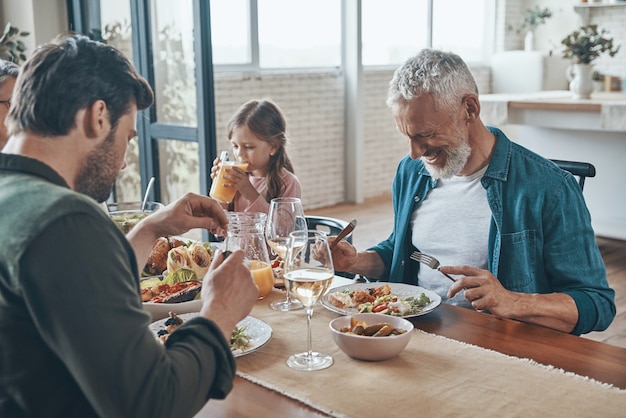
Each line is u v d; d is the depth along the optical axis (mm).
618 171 5129
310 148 6562
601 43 5027
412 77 1772
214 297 1068
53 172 947
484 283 1566
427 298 1625
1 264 845
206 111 3744
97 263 852
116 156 1042
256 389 1225
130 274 911
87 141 996
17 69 1865
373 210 6598
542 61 7812
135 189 4449
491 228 1895
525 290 1843
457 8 7844
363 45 6852
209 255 1857
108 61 1001
